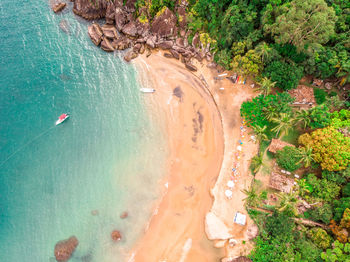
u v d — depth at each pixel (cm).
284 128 5119
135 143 5206
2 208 4359
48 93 5606
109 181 4769
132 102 5688
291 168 4575
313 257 3759
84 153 5016
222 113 5531
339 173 4403
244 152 5034
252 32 5606
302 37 4897
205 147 5159
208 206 4559
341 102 5138
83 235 4244
